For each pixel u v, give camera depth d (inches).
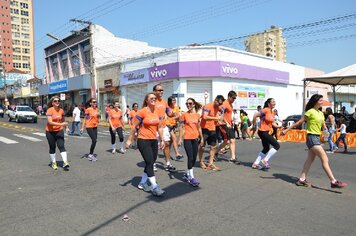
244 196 229.5
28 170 328.8
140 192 242.4
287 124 804.0
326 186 257.4
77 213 197.3
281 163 363.3
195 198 225.5
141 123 237.6
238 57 978.1
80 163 366.3
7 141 593.0
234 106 959.6
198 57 909.2
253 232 165.8
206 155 426.9
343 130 466.3
